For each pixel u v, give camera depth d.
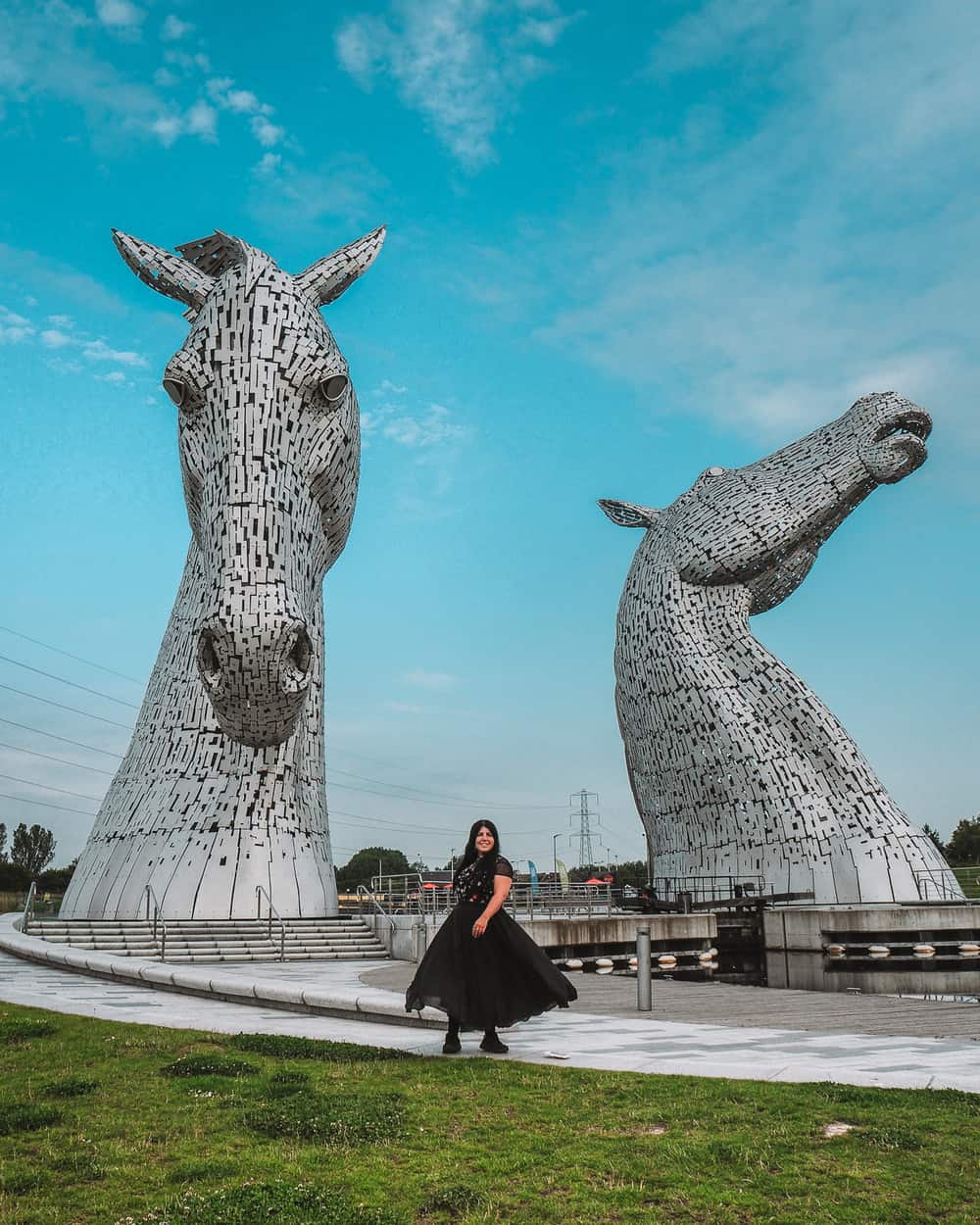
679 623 32.59
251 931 20.92
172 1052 8.32
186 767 23.33
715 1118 5.80
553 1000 7.53
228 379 20.27
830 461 32.38
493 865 7.73
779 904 27.98
